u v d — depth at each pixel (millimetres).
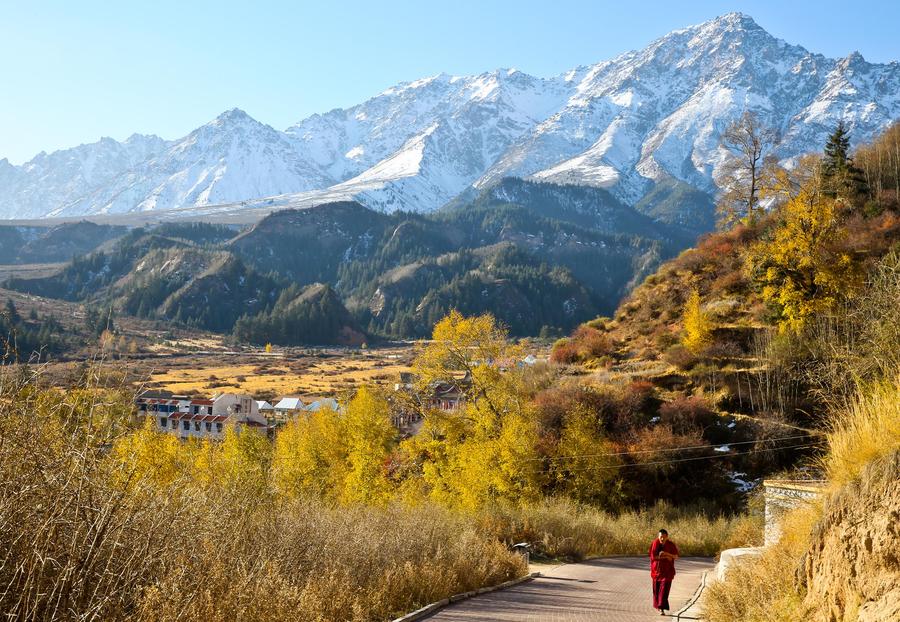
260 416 82938
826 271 49625
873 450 7367
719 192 81125
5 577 6910
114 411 7664
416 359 44375
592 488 43312
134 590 8086
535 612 15086
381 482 43688
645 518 41469
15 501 6984
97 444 7625
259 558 11500
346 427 50531
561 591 19281
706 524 39250
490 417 41875
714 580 16750
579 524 33625
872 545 6723
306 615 10125
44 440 7160
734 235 76562
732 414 51375
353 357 191875
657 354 65375
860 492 7359
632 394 54281
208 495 11281
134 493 8375
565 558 29312
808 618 8328
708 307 66750
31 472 7090
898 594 6062
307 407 94938
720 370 56344
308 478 41688
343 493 43812
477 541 21969
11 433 6871
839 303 47250
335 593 12141
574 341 75125
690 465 46875
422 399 44531
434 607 14852
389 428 45719
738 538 32062
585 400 53438
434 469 41719
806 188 66688
